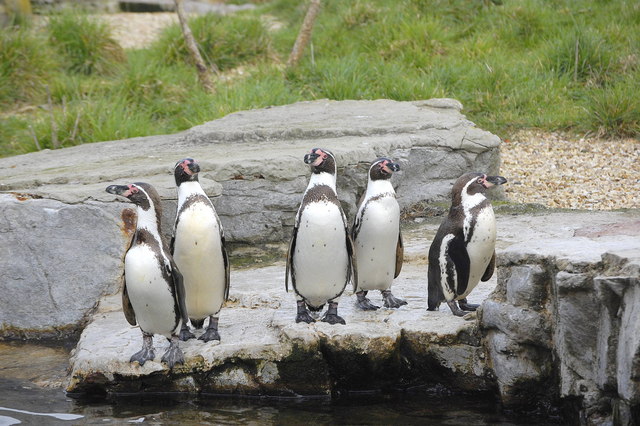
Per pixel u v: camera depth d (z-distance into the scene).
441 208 12.20
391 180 11.84
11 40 18.89
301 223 7.20
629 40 18.86
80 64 19.84
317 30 22.39
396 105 15.19
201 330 7.85
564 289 6.23
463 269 7.35
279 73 18.89
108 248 9.46
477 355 7.23
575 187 13.50
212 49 20.77
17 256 9.46
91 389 7.39
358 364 7.26
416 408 7.09
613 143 15.62
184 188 7.20
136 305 6.95
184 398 7.36
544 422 6.75
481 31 20.97
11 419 6.84
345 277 7.43
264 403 7.23
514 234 10.36
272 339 7.41
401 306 7.99
